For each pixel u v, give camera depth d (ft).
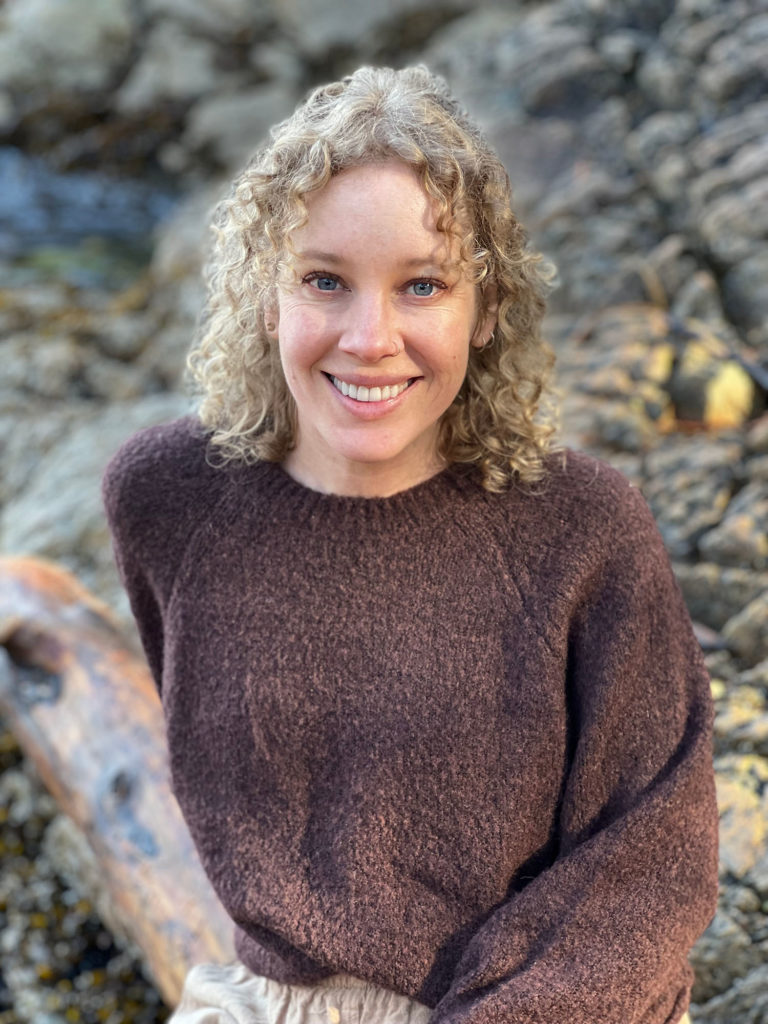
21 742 8.45
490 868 4.48
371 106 4.02
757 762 6.85
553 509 4.60
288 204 4.12
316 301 4.22
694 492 8.86
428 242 4.07
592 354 10.77
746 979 6.11
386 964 4.48
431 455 4.76
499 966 4.30
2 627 8.34
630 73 14.19
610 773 4.49
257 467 4.87
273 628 4.62
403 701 4.48
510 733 4.46
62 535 10.87
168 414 12.32
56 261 19.08
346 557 4.62
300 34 23.76
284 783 4.62
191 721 4.80
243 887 4.63
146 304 15.92
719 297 11.24
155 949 6.58
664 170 12.66
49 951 8.23
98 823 7.33
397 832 4.50
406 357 4.25
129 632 9.64
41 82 24.00
